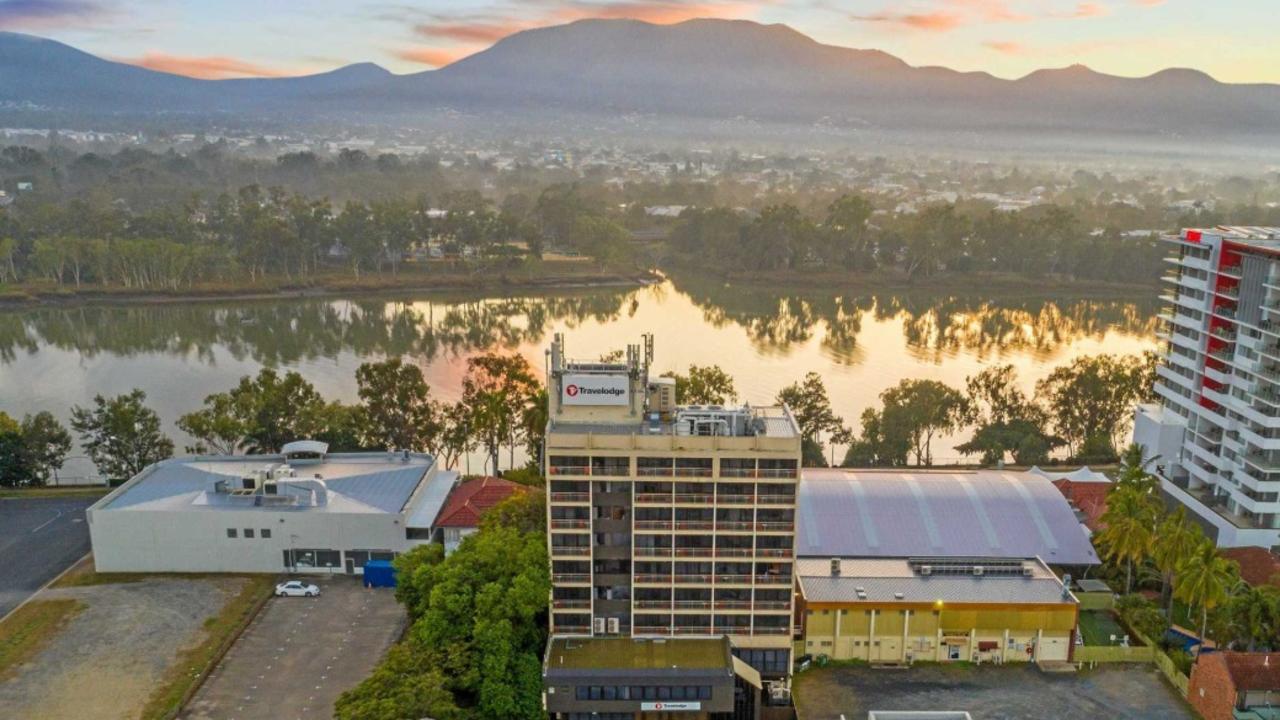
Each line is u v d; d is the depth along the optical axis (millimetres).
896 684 116562
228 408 182875
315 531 141125
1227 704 104812
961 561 128750
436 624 107938
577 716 106125
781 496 110562
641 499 110625
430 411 186375
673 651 111375
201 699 110562
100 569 142375
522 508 129625
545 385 199625
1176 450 167375
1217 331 155250
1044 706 111562
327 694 111750
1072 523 141250
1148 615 123812
